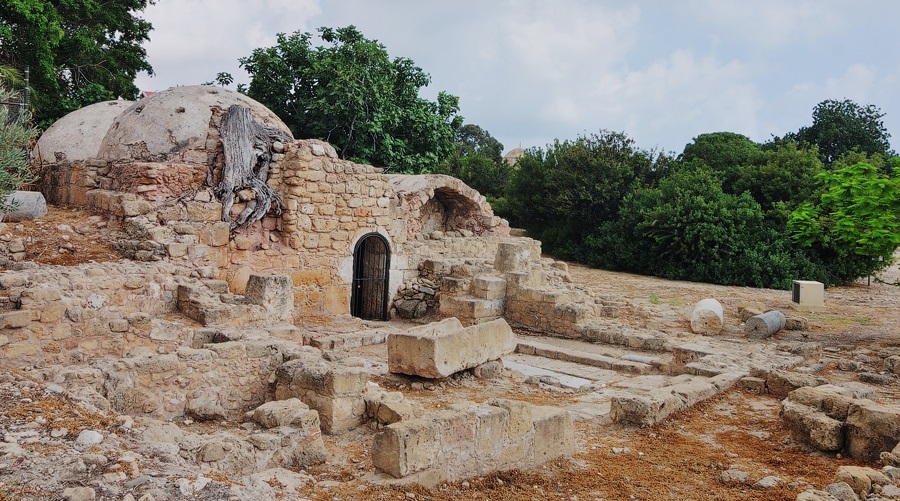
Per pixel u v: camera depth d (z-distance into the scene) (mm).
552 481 6445
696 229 29047
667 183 32312
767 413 9352
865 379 11367
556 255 36594
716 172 33312
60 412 5500
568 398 10414
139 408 7520
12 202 12336
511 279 16641
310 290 16219
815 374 11867
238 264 14930
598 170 35125
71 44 24156
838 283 28875
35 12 20266
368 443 7258
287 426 6578
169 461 4887
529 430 6730
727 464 7254
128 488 4172
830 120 45375
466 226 22547
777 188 31656
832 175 14625
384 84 25000
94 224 14227
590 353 13961
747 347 13914
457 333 10648
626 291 25234
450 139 28297
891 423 7148
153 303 11906
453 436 6039
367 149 24797
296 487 5316
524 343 14438
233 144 15344
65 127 18641
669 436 8297
